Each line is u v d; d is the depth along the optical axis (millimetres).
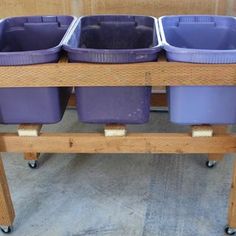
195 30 1454
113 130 1256
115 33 1506
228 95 1162
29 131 1262
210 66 1082
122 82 1119
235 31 1380
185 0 1877
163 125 2094
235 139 1250
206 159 1825
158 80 1114
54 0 1946
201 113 1207
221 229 1404
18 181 1694
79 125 2104
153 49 1089
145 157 1859
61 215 1491
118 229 1418
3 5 1969
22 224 1448
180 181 1678
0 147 1297
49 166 1802
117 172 1751
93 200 1569
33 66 1101
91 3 1936
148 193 1605
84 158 1861
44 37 1528
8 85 1133
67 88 1427
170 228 1417
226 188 1623
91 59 1098
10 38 1494
